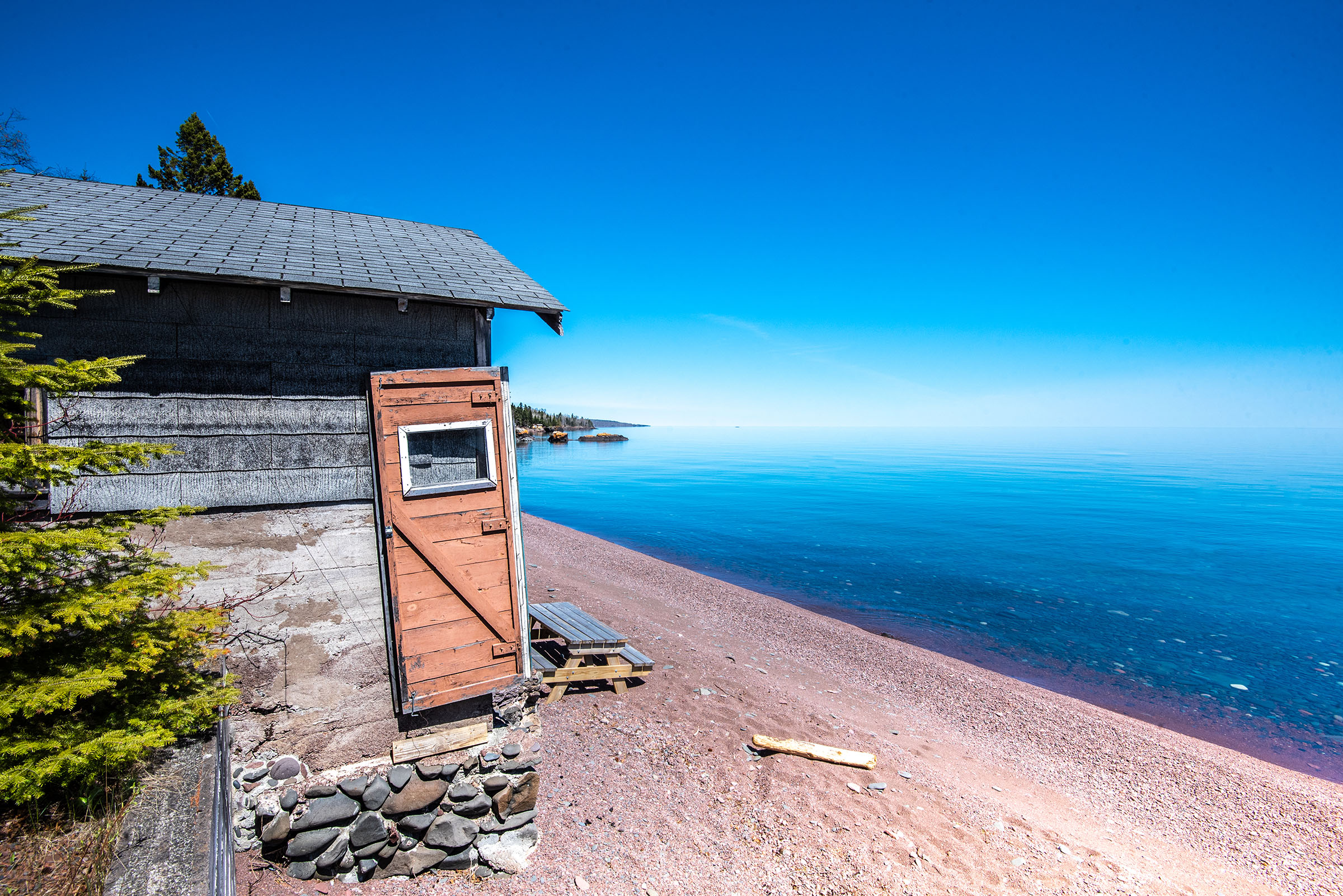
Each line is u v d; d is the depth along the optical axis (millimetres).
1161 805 7570
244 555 4605
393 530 4816
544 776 6047
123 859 2795
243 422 4676
